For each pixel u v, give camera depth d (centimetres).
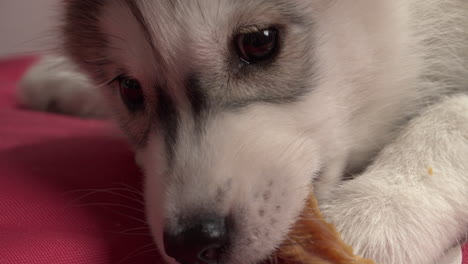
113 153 42
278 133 33
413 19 38
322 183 34
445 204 33
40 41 45
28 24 91
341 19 34
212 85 33
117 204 36
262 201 32
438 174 33
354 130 36
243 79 33
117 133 43
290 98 33
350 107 35
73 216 35
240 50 33
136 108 37
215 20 33
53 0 43
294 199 32
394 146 35
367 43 35
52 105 55
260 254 32
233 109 33
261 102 33
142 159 38
